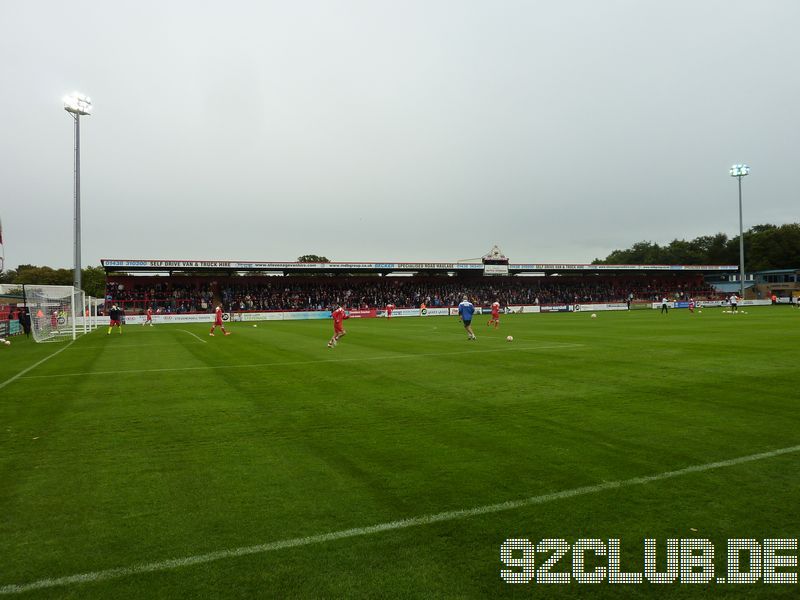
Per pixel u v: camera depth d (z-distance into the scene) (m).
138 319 46.19
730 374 12.36
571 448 6.59
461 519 4.56
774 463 5.96
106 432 7.62
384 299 61.06
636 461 6.05
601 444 6.75
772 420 7.96
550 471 5.73
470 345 20.38
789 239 89.44
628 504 4.85
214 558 3.94
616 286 74.50
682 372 12.76
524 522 4.50
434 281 67.88
